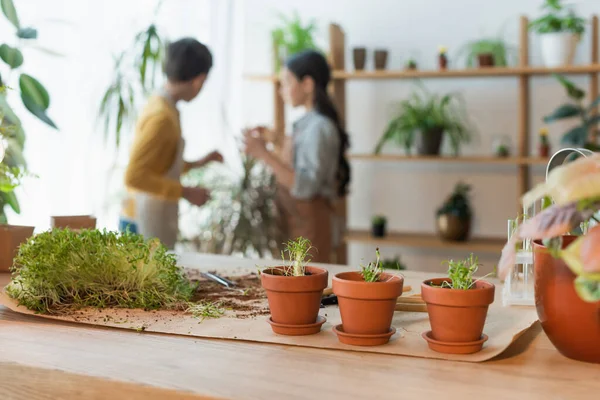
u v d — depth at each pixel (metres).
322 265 1.78
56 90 3.45
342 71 4.10
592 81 3.82
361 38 4.40
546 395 0.86
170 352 1.04
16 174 1.62
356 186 4.50
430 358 1.00
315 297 1.11
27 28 1.89
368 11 4.38
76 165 3.61
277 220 3.67
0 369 1.00
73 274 1.30
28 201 3.38
